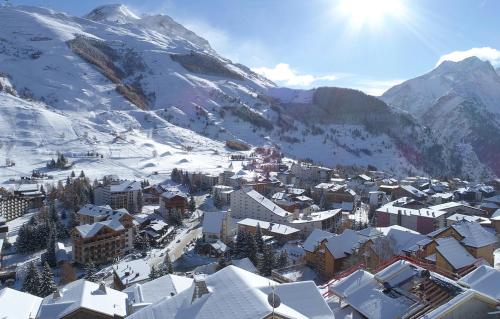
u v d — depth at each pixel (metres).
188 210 171.75
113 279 94.44
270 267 91.06
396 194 183.25
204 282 33.19
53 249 111.25
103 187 176.25
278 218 146.75
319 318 33.75
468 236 70.12
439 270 47.12
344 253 84.19
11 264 111.12
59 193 174.75
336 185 194.38
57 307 49.88
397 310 32.53
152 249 127.25
